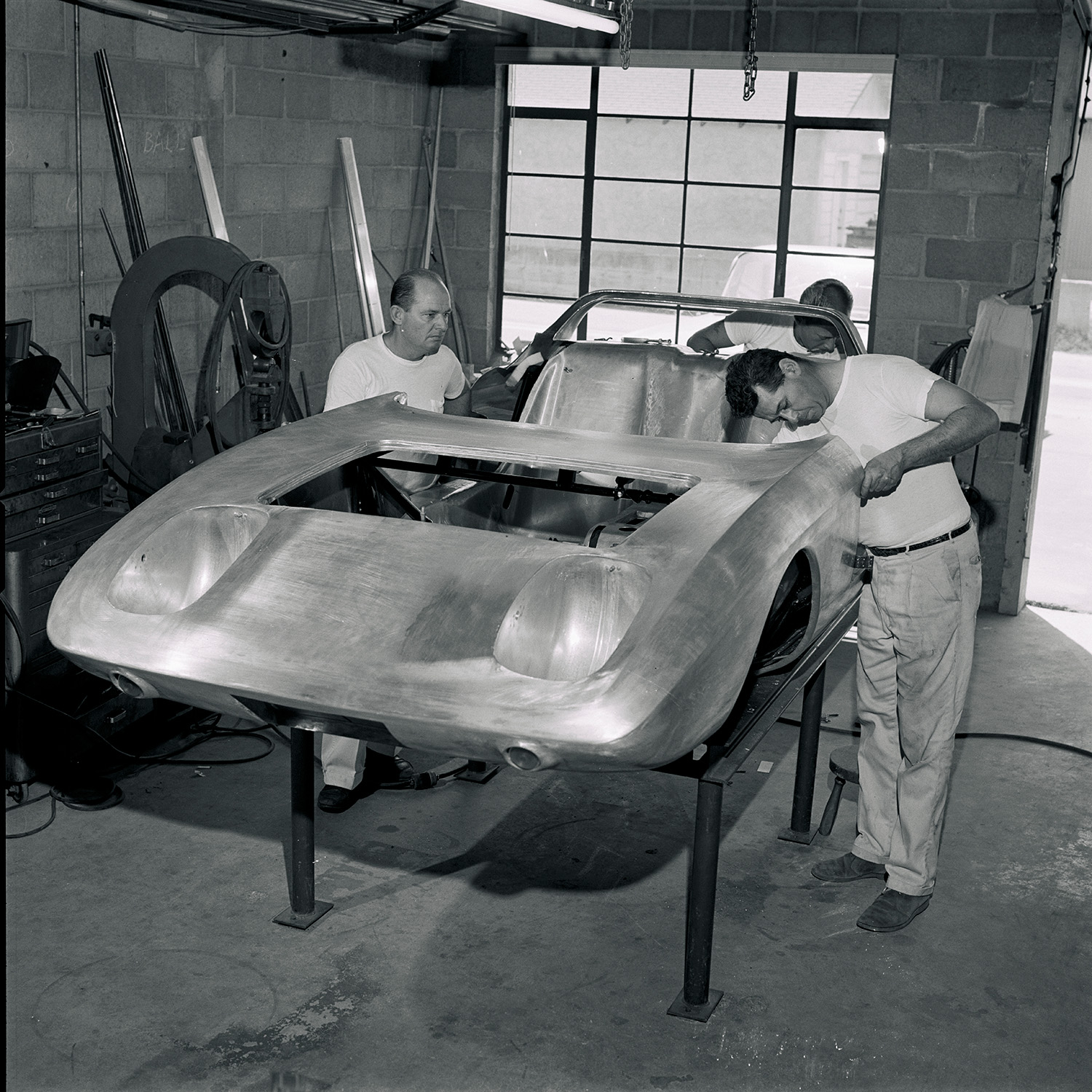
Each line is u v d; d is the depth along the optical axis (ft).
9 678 11.89
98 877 10.72
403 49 21.79
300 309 20.52
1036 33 18.45
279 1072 8.13
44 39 15.06
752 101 21.26
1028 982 9.52
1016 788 13.33
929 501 9.81
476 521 12.30
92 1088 7.91
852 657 17.89
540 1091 8.02
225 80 18.03
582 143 22.54
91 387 16.37
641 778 13.24
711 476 9.07
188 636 7.62
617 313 23.53
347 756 12.09
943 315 19.76
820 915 10.48
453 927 10.08
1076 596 21.34
